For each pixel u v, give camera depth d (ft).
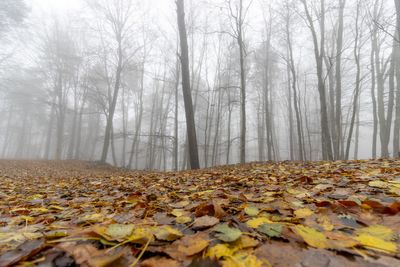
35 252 2.87
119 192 10.87
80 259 2.74
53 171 36.60
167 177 17.21
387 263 2.57
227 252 2.82
